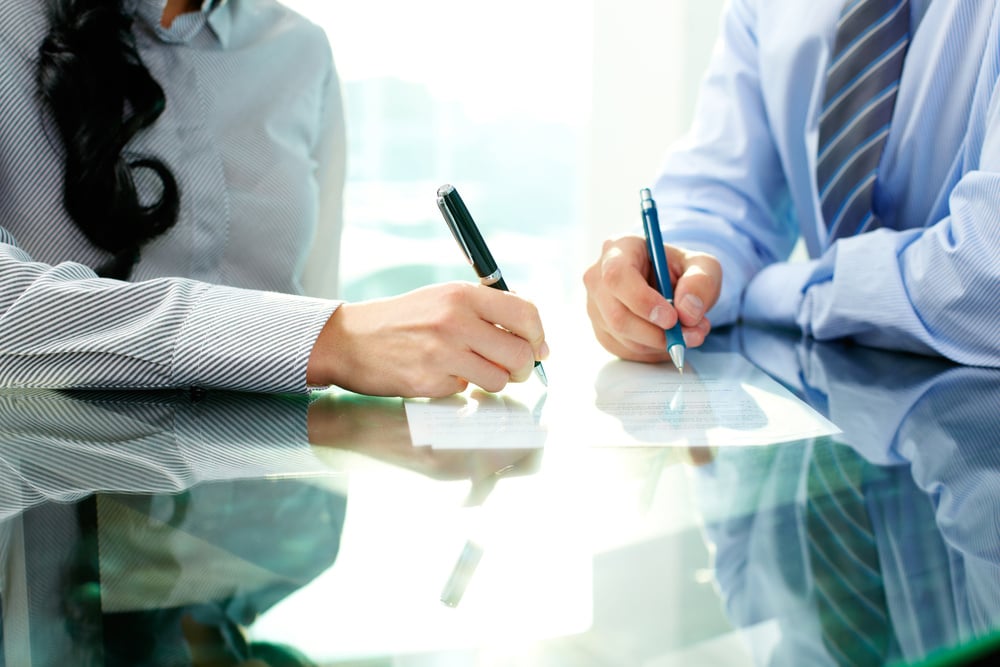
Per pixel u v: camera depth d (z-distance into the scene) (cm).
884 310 85
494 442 55
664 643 28
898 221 107
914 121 100
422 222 314
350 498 44
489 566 35
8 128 95
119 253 98
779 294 102
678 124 279
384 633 29
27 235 97
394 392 67
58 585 33
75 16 96
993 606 30
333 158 134
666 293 84
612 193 297
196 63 111
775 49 112
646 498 44
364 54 303
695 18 271
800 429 57
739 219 117
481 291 69
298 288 121
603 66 291
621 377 76
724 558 35
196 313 69
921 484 45
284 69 121
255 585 34
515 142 312
